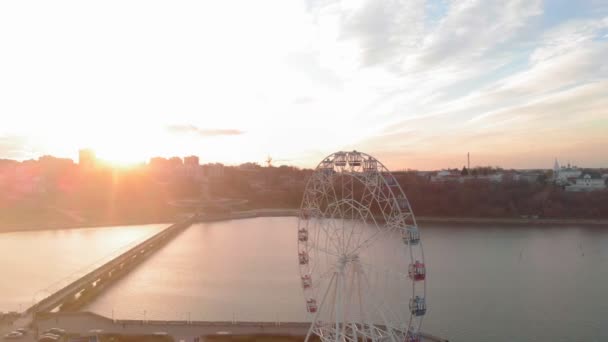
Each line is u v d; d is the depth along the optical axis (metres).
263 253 192.12
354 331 72.62
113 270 152.50
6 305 118.31
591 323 108.00
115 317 110.62
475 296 126.50
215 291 132.75
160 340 85.44
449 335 100.88
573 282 141.38
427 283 137.75
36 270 158.38
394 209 73.06
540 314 113.44
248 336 87.81
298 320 107.44
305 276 84.00
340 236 81.50
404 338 68.62
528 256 177.88
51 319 95.88
